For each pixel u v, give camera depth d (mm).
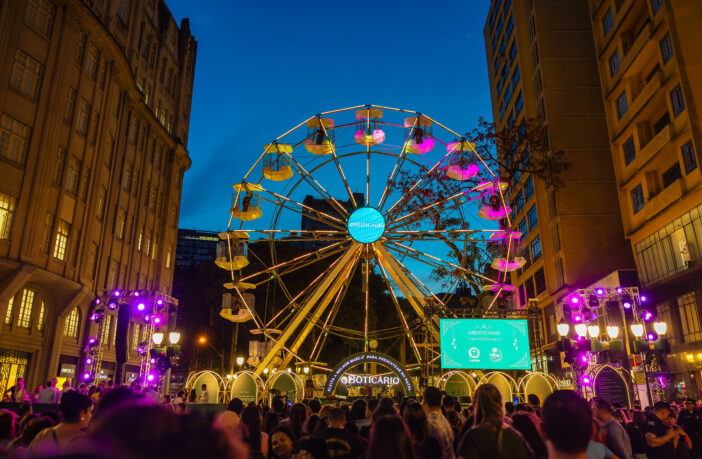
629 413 13977
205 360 55688
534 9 49875
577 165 45125
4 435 5988
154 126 46000
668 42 30094
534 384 25359
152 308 27641
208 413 1724
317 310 29719
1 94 25812
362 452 6465
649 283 32656
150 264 45750
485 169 29094
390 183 29656
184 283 69062
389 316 55156
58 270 29219
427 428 6898
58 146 29156
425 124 29531
